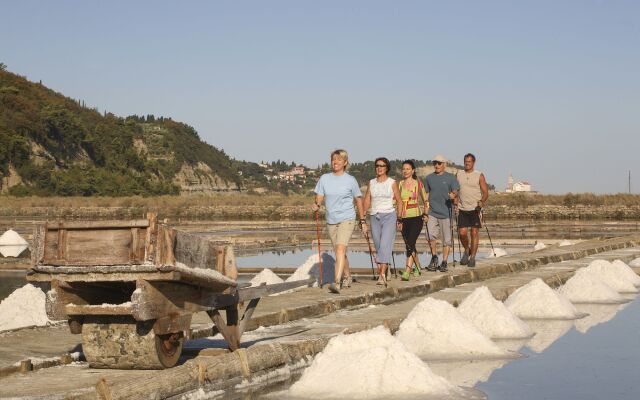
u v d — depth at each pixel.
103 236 7.89
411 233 16.19
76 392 7.18
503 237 39.66
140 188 152.62
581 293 15.66
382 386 7.97
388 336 8.77
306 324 11.64
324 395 7.93
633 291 17.25
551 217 63.62
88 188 139.00
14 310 12.27
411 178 16.30
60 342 9.77
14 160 132.00
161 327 8.00
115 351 8.19
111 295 8.77
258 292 9.31
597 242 29.17
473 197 18.52
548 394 7.97
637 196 66.25
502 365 9.48
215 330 10.73
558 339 11.33
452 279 17.11
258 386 8.45
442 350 10.13
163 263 7.73
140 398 7.25
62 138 150.38
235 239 37.94
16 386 7.54
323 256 16.94
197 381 7.95
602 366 9.35
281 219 72.88
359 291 14.47
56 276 7.99
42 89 170.25
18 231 46.28
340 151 14.06
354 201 14.38
